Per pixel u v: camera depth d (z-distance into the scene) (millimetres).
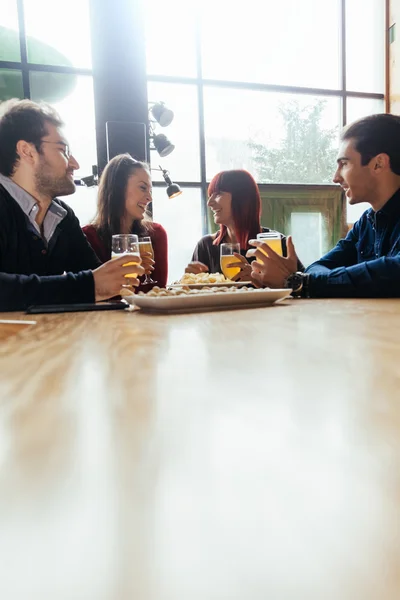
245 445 175
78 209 3252
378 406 224
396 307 809
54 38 3189
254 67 3799
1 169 1507
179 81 3586
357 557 98
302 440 179
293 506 123
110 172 2094
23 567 97
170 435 190
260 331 536
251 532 110
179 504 126
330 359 355
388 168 1585
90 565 97
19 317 797
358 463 154
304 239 4090
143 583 91
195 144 3674
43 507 126
